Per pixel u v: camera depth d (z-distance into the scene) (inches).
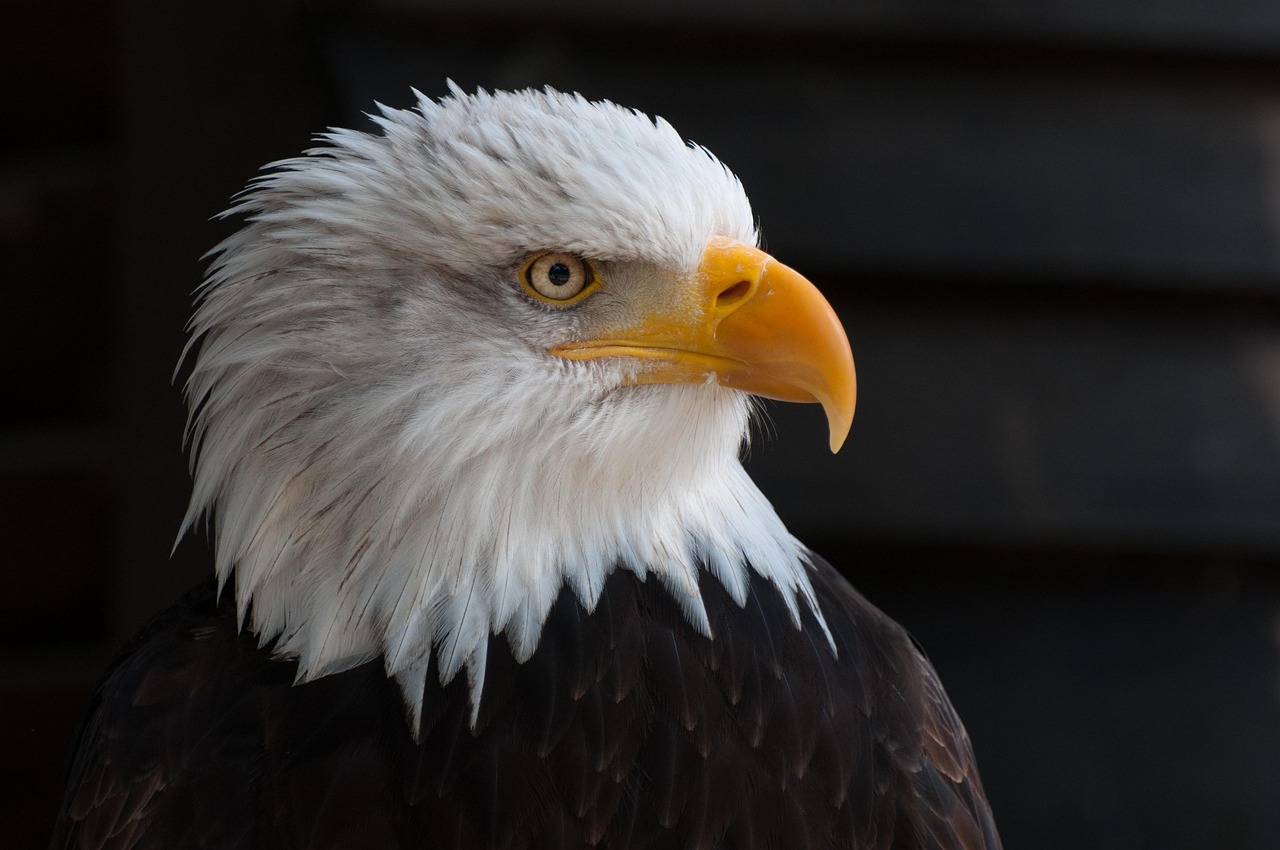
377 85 261.4
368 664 165.8
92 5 314.0
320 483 166.7
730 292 171.8
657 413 171.0
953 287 275.6
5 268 316.5
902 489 266.8
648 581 173.0
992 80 277.0
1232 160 276.4
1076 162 274.1
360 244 165.8
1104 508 267.6
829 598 190.5
